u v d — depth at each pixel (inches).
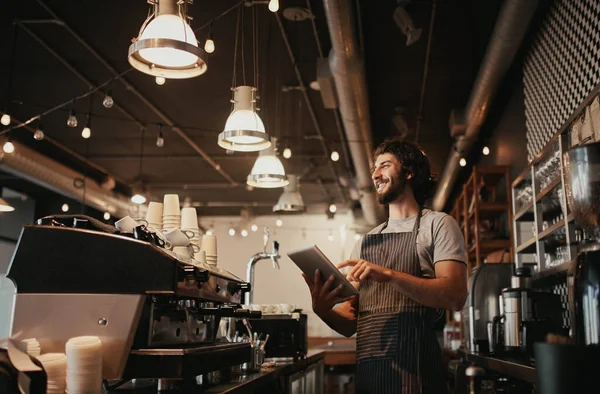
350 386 272.8
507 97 274.7
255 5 217.0
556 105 194.1
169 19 118.9
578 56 171.0
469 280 228.1
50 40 249.3
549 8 200.1
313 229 607.8
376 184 99.7
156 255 79.8
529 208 205.0
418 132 357.4
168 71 128.0
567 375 57.0
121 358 77.6
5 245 488.1
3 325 108.7
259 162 217.8
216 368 92.7
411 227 96.4
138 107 322.7
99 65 271.3
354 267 84.4
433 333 91.7
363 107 266.5
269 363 137.8
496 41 213.8
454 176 378.9
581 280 62.0
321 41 246.8
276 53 259.4
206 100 312.0
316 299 90.7
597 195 65.3
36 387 63.9
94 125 350.6
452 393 191.2
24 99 311.6
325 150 391.9
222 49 255.3
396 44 252.4
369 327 93.0
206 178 466.3
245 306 157.8
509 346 168.7
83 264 80.4
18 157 340.8
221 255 611.2
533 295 169.6
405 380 87.9
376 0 218.5
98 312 79.0
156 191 508.1
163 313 86.7
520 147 253.8
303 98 308.7
